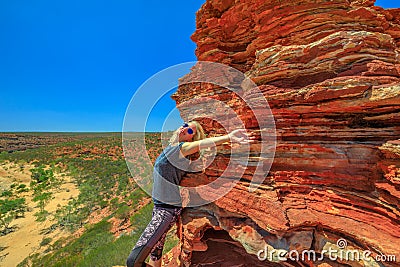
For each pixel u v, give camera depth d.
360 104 3.42
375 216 3.40
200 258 6.29
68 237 25.52
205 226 5.88
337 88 3.53
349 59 3.73
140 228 19.30
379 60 3.67
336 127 3.99
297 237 3.91
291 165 4.36
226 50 6.73
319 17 4.46
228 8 6.71
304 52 4.13
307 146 4.14
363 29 4.31
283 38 4.94
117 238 19.39
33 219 33.84
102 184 45.47
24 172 69.88
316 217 3.77
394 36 5.20
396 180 3.09
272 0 5.05
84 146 96.69
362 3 4.86
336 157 3.93
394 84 3.18
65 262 16.58
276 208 4.07
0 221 33.03
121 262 13.07
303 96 3.89
